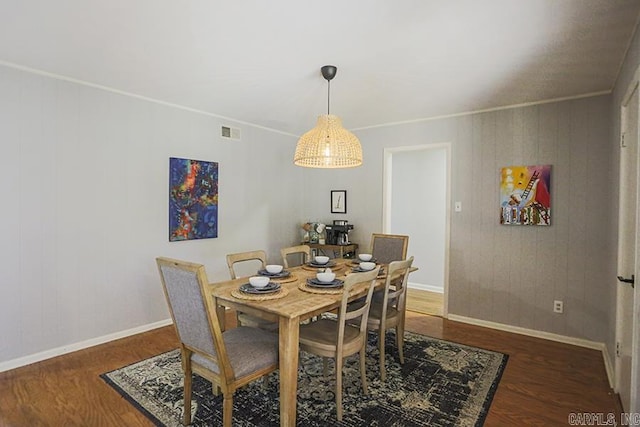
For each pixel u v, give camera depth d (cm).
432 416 212
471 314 392
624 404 219
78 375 258
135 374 260
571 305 336
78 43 233
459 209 398
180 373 262
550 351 312
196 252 395
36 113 279
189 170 384
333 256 506
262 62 262
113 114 324
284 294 220
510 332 362
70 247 300
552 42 227
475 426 203
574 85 304
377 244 377
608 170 316
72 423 202
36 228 281
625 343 225
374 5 188
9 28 213
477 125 386
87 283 310
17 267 272
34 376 257
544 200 347
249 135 452
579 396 237
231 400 175
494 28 211
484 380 256
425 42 229
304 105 372
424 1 184
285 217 506
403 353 303
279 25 210
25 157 274
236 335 218
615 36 217
